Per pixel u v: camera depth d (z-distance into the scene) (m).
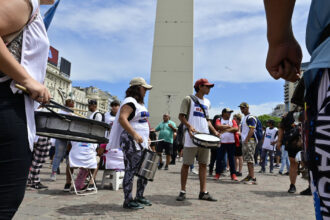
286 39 1.13
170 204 4.16
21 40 1.27
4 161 1.15
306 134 0.92
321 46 0.90
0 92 1.16
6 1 1.15
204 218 3.40
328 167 0.80
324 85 0.83
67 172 5.03
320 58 0.86
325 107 0.82
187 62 24.41
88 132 1.92
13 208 1.18
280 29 1.10
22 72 1.17
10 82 1.19
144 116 3.90
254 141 7.10
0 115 1.14
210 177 8.16
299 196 5.27
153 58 24.64
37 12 1.33
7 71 1.14
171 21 24.94
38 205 3.80
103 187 5.68
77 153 4.80
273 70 1.17
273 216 3.63
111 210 3.67
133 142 3.77
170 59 24.55
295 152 5.56
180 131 9.30
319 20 0.92
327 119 0.81
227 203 4.38
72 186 4.99
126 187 3.79
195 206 4.07
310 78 0.89
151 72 24.50
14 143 1.17
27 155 1.23
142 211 3.66
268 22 1.13
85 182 5.32
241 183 6.98
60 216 3.29
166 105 24.08
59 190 5.14
